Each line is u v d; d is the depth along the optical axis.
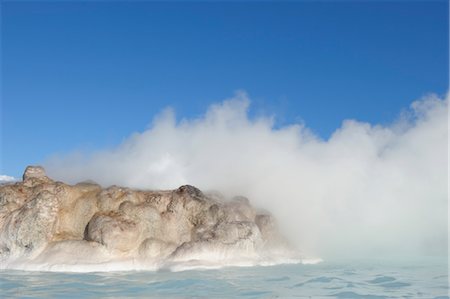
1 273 21.64
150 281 18.98
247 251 25.70
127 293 16.48
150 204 27.14
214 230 25.92
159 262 23.70
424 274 22.58
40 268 22.84
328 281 19.78
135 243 24.75
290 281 19.52
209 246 24.59
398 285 19.02
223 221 26.61
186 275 20.84
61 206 26.47
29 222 24.66
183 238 26.30
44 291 16.72
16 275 20.91
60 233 25.52
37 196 25.69
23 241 24.39
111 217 25.22
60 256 23.52
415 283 19.59
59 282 18.72
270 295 16.28
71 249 23.86
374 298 16.09
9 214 26.06
